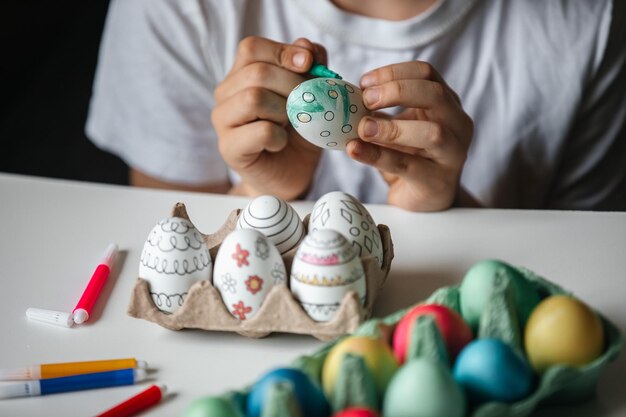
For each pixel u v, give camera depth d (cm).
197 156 119
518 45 114
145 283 60
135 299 60
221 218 81
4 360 59
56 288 69
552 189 119
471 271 55
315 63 82
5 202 84
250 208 65
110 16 128
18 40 219
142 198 86
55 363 58
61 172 180
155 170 119
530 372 48
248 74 83
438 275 69
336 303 57
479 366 47
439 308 52
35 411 54
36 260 73
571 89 113
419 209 82
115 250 74
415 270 70
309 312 57
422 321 48
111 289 69
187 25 118
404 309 60
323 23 112
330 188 113
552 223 78
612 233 75
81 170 181
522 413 48
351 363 45
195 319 60
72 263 73
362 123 73
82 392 56
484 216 80
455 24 112
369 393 45
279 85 82
